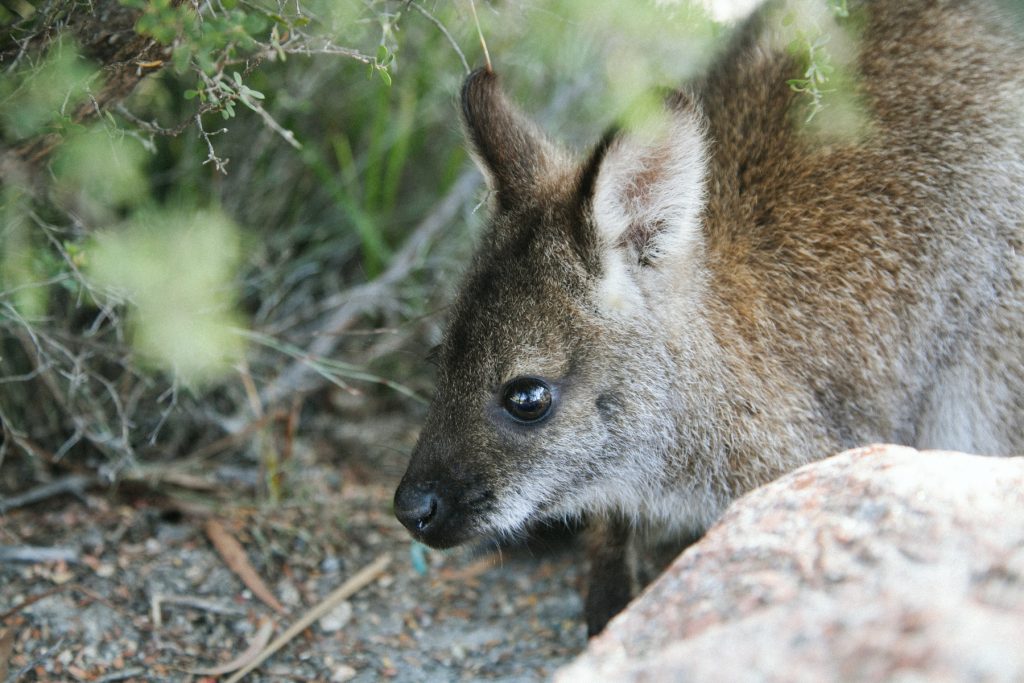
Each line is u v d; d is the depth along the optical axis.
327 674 6.16
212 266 5.41
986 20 6.68
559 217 5.95
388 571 7.30
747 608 3.27
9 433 7.41
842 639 2.87
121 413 7.02
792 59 6.69
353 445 8.81
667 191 5.84
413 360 9.11
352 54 5.64
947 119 6.47
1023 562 3.17
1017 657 2.63
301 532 7.43
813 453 6.38
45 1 5.28
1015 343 6.39
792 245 6.41
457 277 7.09
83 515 7.25
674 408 6.23
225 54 5.12
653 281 6.09
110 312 6.62
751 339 6.32
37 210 6.55
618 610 6.66
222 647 6.31
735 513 3.97
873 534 3.46
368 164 9.05
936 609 2.89
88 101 5.52
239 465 8.20
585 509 6.46
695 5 6.66
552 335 5.90
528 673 6.19
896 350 6.45
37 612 6.18
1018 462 3.90
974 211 6.39
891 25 6.68
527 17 6.60
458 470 5.95
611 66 8.31
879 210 6.42
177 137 8.42
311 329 8.91
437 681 6.12
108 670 5.89
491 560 7.27
